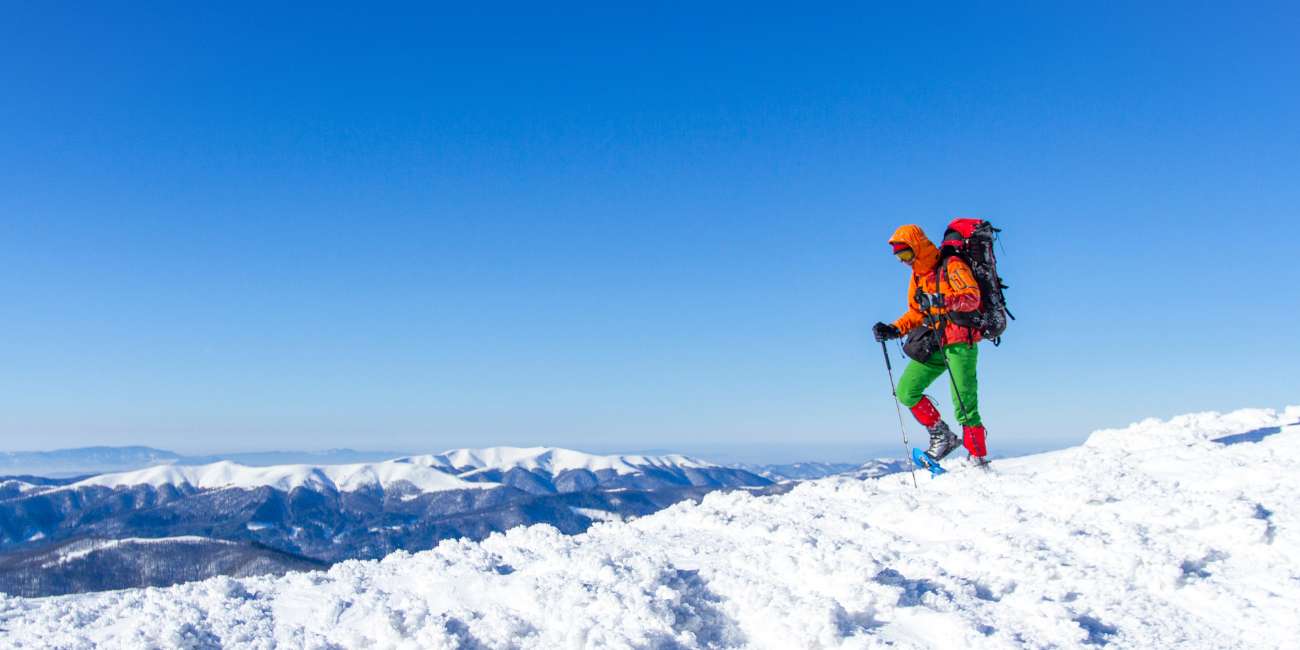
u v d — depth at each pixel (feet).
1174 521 18.24
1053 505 20.29
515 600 16.43
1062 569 16.25
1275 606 14.32
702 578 16.84
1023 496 21.43
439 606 16.58
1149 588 15.53
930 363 26.14
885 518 20.90
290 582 18.62
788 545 18.62
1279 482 20.03
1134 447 28.19
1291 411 29.71
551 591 16.30
